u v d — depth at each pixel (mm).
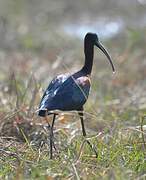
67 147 12914
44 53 23438
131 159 12062
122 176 10969
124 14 29062
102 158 12180
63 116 14688
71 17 28953
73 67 20703
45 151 12797
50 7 29922
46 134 13750
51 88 12312
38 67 20219
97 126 14812
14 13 28516
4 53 23672
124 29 26641
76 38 26031
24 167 11703
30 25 27469
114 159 11984
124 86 18734
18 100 14602
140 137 13227
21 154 12523
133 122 15180
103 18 28688
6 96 16266
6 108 15023
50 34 26312
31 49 24141
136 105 16516
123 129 13469
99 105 16578
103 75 19203
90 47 13195
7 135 13789
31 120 14016
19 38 25625
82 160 12094
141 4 28609
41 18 28422
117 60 20719
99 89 18094
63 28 27469
